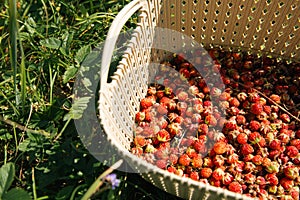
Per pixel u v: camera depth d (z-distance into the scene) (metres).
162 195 0.38
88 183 0.37
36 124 0.41
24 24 0.44
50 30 0.46
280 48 0.45
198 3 0.42
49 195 0.37
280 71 0.45
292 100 0.44
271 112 0.43
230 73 0.45
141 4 0.38
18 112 0.41
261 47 0.45
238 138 0.40
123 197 0.37
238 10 0.42
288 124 0.42
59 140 0.40
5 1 0.45
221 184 0.38
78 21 0.48
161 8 0.42
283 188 0.38
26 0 0.48
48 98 0.44
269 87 0.44
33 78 0.44
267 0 0.41
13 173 0.34
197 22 0.44
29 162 0.38
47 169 0.37
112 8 0.48
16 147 0.40
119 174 0.37
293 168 0.38
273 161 0.39
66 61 0.44
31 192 0.37
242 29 0.44
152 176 0.32
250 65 0.45
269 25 0.43
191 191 0.32
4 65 0.44
